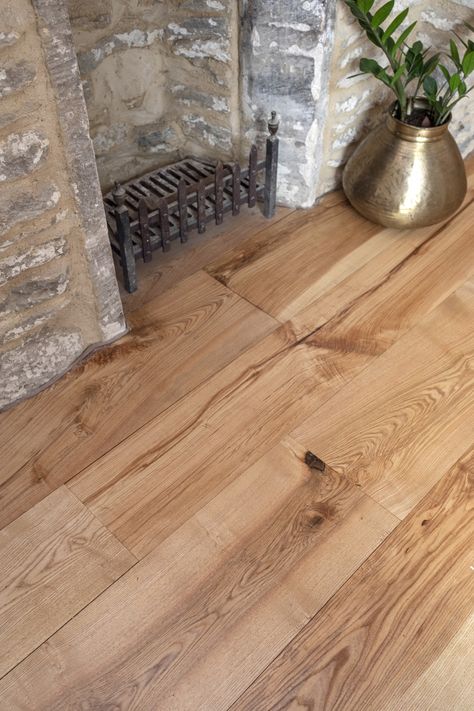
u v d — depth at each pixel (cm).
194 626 116
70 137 118
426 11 186
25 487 133
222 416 146
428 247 186
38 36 104
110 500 132
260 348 159
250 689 109
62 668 111
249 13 160
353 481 135
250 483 135
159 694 108
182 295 171
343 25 164
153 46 178
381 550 126
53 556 124
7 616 117
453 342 162
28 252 127
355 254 183
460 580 122
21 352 140
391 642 114
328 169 196
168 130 197
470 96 204
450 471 138
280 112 176
